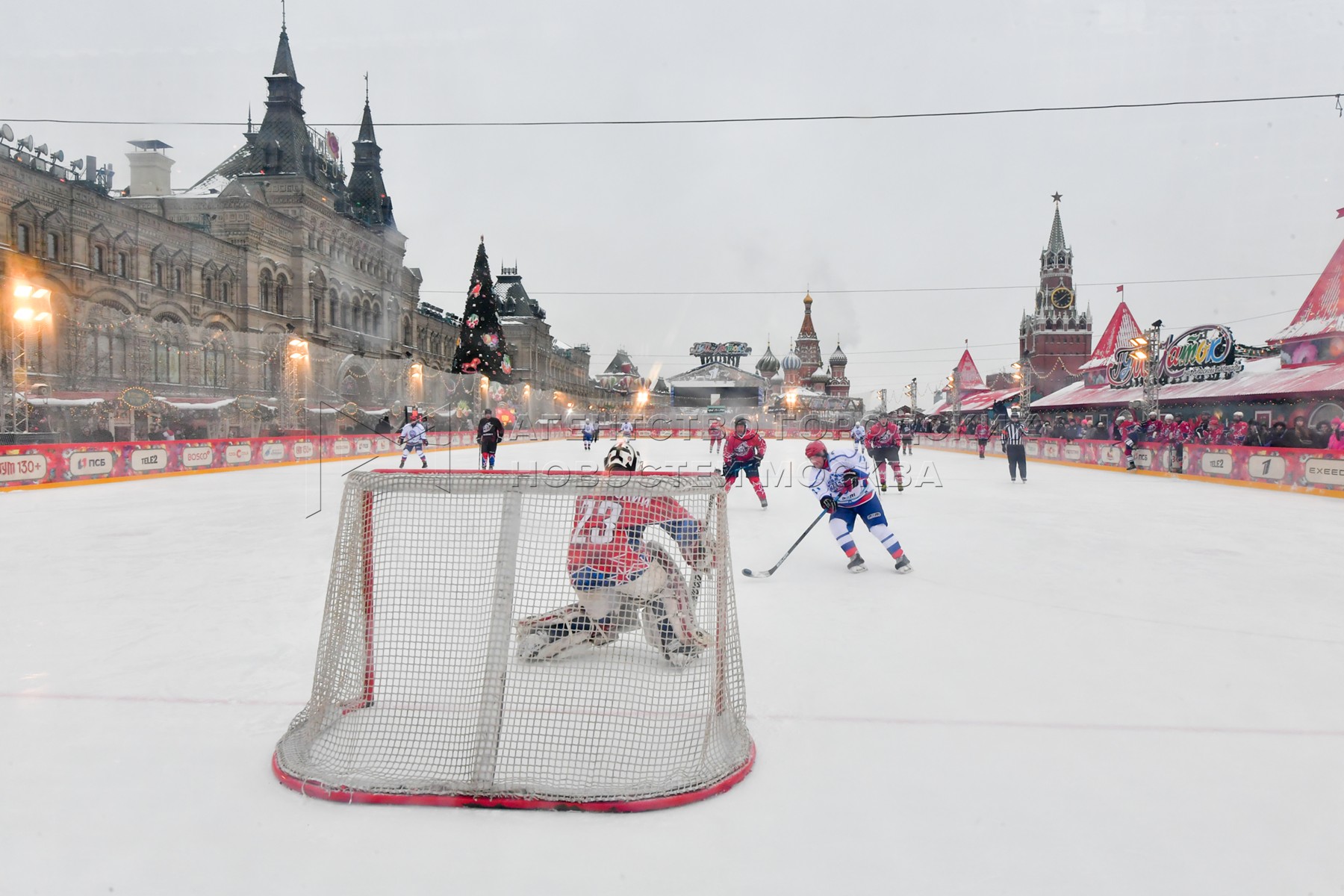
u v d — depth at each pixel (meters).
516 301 89.75
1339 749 3.00
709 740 2.73
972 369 64.12
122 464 16.70
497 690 2.62
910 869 2.14
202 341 29.12
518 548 2.87
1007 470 23.55
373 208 66.69
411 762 2.63
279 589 5.79
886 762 2.85
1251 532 9.45
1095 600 5.66
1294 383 21.20
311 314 45.38
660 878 2.09
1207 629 4.84
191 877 2.08
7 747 2.92
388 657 2.90
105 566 6.77
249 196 39.81
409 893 2.01
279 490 14.76
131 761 2.81
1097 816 2.46
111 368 25.39
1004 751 2.96
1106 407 32.19
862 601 5.59
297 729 2.90
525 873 2.11
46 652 4.16
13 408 19.14
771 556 7.64
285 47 49.03
